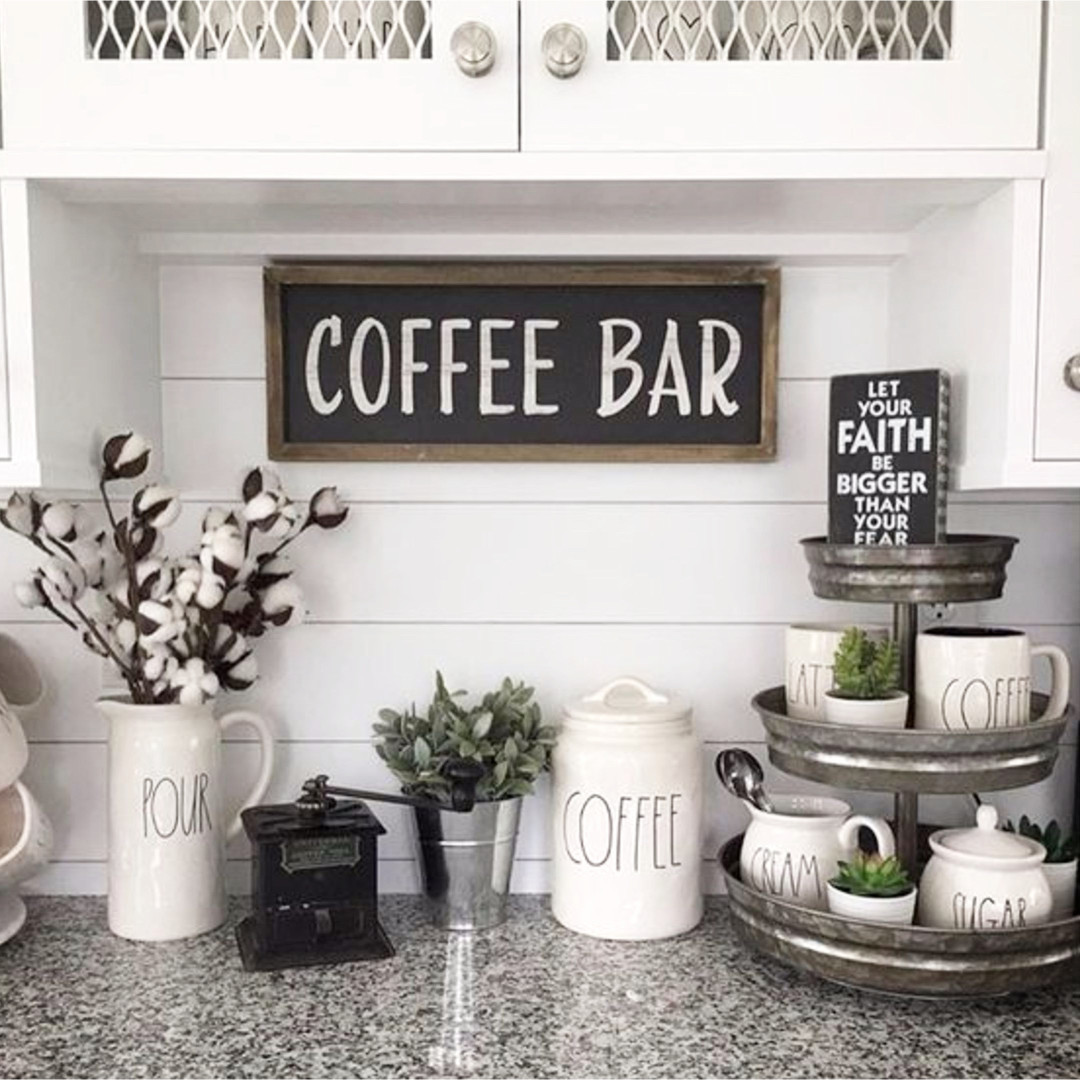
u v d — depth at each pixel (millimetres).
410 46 927
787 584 1280
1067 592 1271
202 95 919
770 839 1075
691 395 1247
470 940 1148
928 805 1279
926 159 925
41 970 1075
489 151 926
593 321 1240
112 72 917
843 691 1047
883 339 1263
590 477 1270
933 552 1012
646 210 1081
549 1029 960
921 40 941
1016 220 931
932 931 946
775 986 1043
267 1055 917
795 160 924
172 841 1139
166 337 1252
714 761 1279
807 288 1258
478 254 1210
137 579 1127
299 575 1269
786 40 941
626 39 933
